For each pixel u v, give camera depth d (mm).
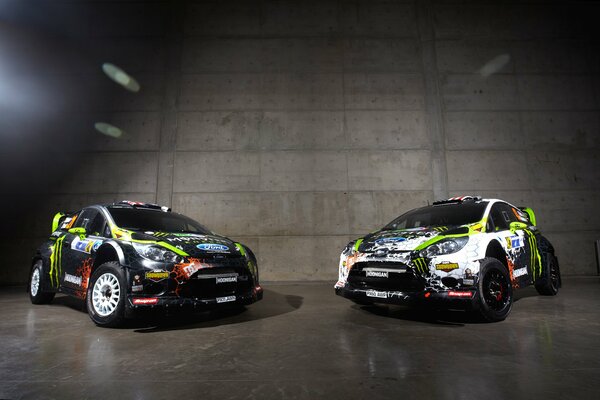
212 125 8102
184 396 1752
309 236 7582
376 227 7672
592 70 8633
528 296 4969
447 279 3203
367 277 3627
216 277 3379
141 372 2100
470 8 8797
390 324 3381
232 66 8453
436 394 1748
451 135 8164
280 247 7516
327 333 3037
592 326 3191
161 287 3148
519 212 4824
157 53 8477
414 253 3322
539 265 4621
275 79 8398
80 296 3773
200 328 3260
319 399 1705
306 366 2188
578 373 2018
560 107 8391
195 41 8562
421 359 2297
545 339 2756
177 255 3258
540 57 8664
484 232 3619
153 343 2744
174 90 8281
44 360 2328
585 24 8789
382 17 8773
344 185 7836
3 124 7988
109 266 3324
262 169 7875
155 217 4480
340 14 8758
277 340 2816
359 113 8234
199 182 7789
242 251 3863
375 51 8594
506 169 8016
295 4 8789
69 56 8422
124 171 7836
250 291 3697
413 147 8078
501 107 8352
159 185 7766
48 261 4438
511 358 2293
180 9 8703
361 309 4230
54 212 7645
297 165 7914
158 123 8094
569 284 6230
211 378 1997
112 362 2285
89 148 7941
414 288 3305
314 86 8375
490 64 8578
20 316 3873
